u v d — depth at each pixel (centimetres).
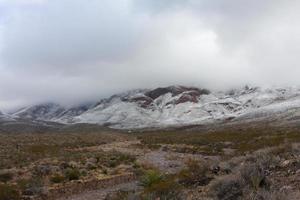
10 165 3306
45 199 2283
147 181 2039
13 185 2492
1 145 6219
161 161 4019
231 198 1256
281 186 1313
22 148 5491
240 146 5134
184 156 4538
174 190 1527
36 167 3139
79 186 2594
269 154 1875
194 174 1936
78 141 8188
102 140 8962
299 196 1158
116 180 2808
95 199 2202
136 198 1555
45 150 4981
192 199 1427
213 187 1459
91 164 3378
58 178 2703
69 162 3469
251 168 1405
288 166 1588
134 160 3891
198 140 7500
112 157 4000
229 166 1914
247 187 1267
